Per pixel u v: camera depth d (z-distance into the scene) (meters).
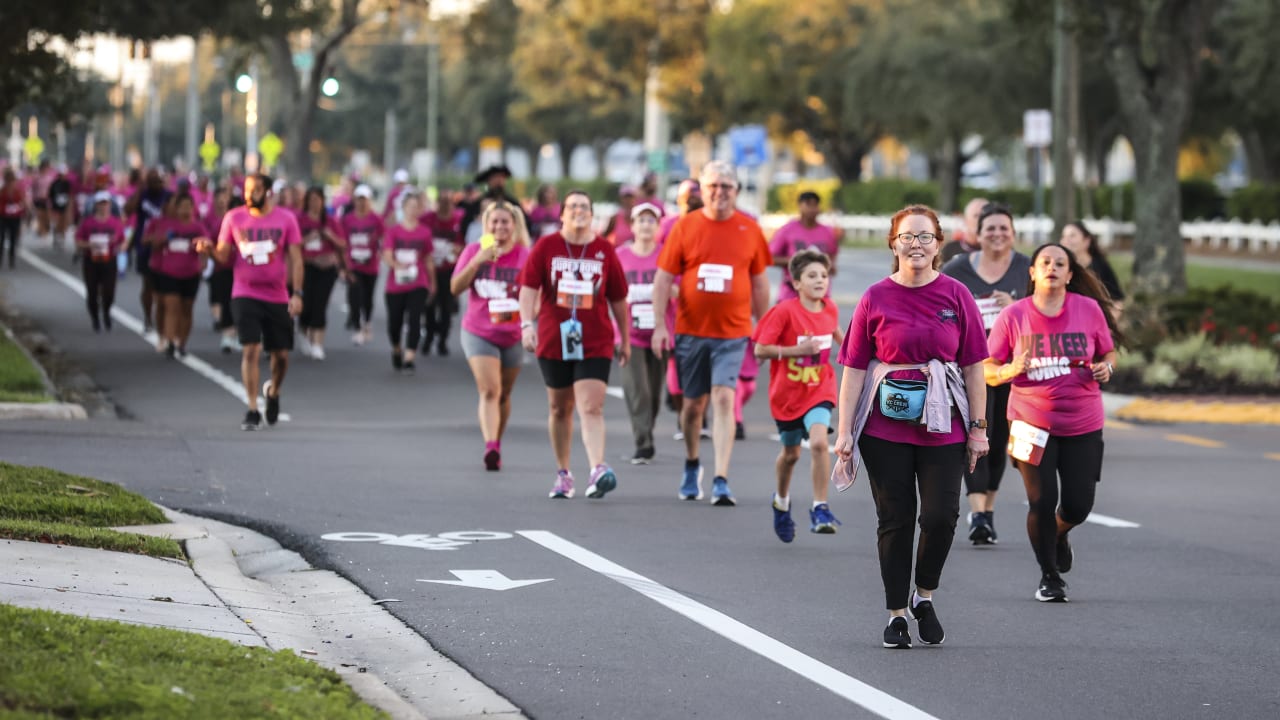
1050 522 23.98
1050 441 24.16
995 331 24.50
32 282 83.88
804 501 32.16
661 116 131.50
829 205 187.38
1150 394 50.75
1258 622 22.69
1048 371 24.05
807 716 17.77
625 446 39.25
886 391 20.25
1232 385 51.69
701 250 31.14
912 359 20.34
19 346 51.44
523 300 31.44
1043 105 149.38
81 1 66.69
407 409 45.81
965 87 149.12
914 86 154.75
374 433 40.59
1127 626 22.33
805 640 21.16
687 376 31.56
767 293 31.69
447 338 65.56
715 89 192.50
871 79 160.62
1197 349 53.41
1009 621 22.52
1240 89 134.38
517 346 35.19
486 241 34.19
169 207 55.31
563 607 22.77
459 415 44.78
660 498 32.19
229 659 17.30
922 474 20.55
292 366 55.19
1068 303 24.31
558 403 31.88
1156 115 79.56
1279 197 134.38
